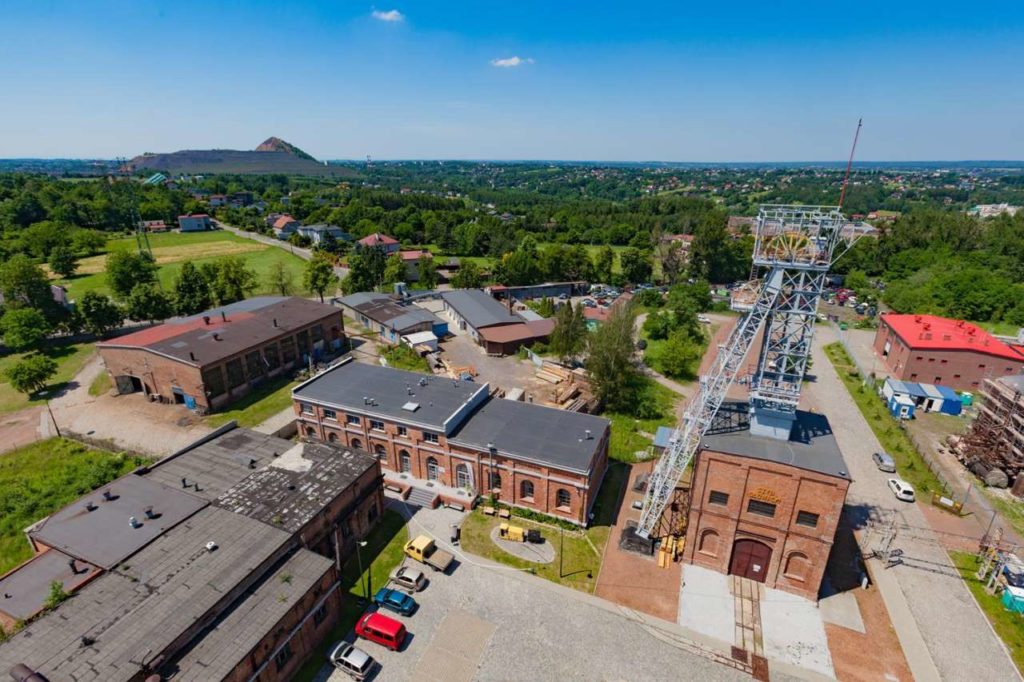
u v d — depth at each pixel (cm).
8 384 7444
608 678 3272
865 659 3428
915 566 4269
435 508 4825
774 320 3847
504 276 13938
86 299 9031
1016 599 3800
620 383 6800
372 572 4078
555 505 4669
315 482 4225
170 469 4434
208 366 6394
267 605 3141
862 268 15350
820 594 3950
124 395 7019
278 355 7631
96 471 5144
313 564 3488
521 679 3253
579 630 3603
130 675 2600
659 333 10244
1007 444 5459
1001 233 14850
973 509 5028
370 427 5288
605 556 4284
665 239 17700
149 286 9762
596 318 10769
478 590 3916
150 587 3155
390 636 3397
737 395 7581
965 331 8269
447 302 11038
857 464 5781
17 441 5972
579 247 14875
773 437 4016
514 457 4616
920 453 5978
